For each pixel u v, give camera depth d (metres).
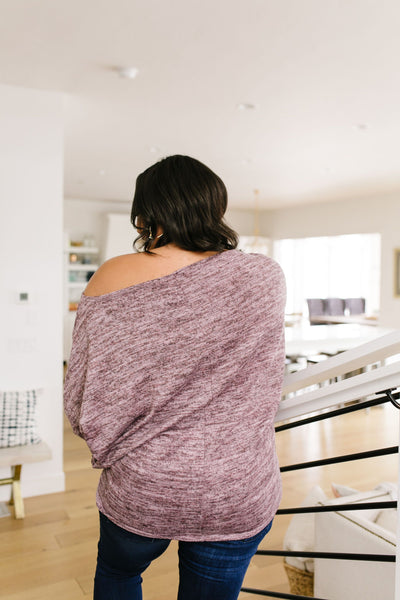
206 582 0.90
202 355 0.84
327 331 5.99
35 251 3.41
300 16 2.50
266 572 2.47
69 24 2.56
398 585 0.90
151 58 2.97
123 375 0.84
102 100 3.73
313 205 9.71
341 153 5.49
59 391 3.52
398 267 8.12
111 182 7.43
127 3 2.36
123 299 0.85
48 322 3.47
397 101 3.79
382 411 5.79
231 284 0.87
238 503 0.85
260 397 0.88
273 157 5.70
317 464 1.21
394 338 0.82
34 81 3.30
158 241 0.93
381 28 2.62
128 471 0.85
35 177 3.40
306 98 3.71
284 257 10.80
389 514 1.68
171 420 0.84
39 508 3.22
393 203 8.17
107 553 0.96
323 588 1.69
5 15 2.46
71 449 4.39
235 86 3.46
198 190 0.93
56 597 2.30
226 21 2.54
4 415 3.25
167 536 0.87
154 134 4.73
